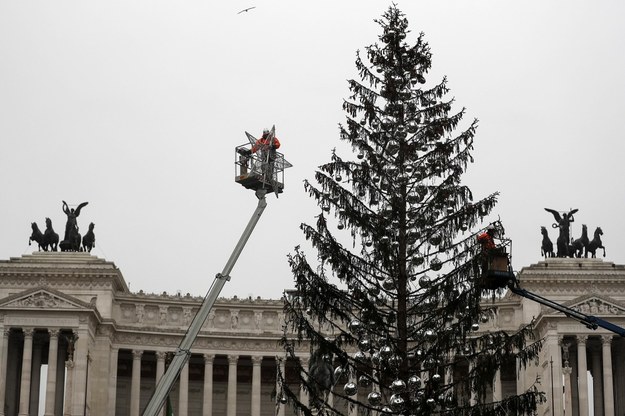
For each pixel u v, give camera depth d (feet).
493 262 210.38
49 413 545.44
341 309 243.81
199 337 587.68
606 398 541.34
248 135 309.83
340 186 246.88
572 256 593.42
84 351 554.05
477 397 233.96
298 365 243.19
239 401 615.16
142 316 591.78
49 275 584.40
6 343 556.10
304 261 241.35
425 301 241.14
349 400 236.63
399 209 245.65
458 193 245.24
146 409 263.08
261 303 597.52
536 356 234.99
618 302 544.62
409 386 232.53
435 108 255.91
